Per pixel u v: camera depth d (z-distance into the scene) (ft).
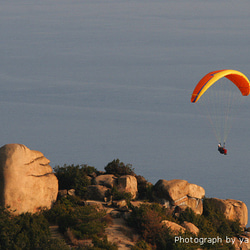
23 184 570.05
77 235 542.16
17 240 504.43
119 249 536.42
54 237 541.75
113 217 611.06
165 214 648.79
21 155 574.56
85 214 569.23
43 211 592.60
